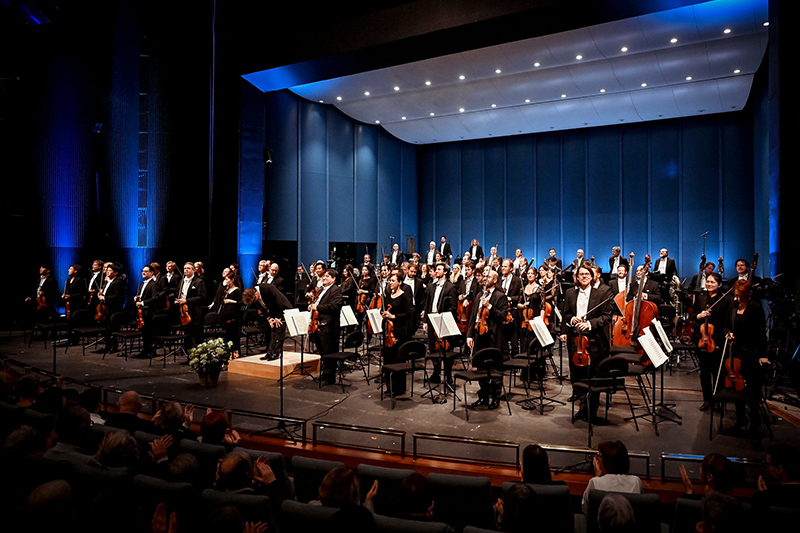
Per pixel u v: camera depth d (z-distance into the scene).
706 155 18.47
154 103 14.23
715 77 15.21
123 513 2.69
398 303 7.87
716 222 18.28
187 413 5.17
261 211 16.14
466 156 22.84
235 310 9.59
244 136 15.51
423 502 3.06
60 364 9.45
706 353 6.68
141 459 3.92
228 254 14.84
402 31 12.41
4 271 13.91
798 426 6.18
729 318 6.12
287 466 5.57
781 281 8.96
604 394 7.60
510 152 22.00
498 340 7.63
